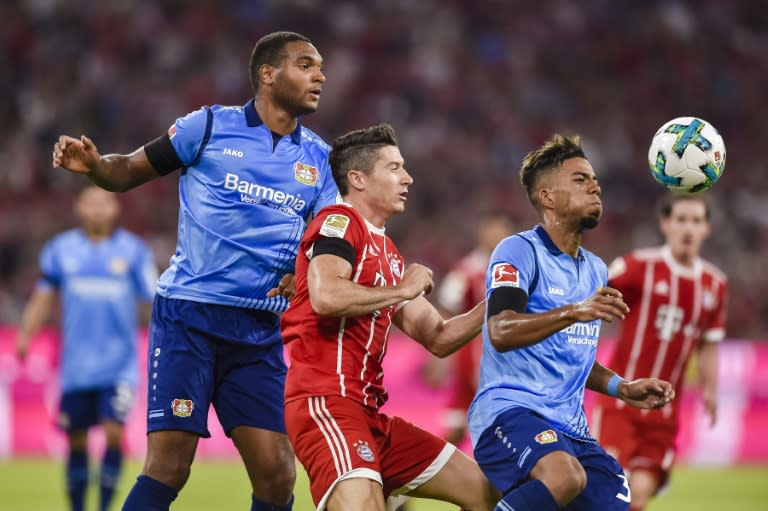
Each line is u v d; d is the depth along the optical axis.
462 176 71.56
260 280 19.28
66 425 31.66
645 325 26.19
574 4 86.44
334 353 17.39
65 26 76.12
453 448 18.36
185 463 18.86
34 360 46.97
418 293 16.75
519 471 17.22
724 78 86.06
